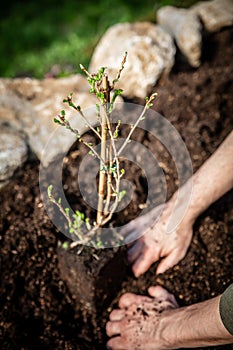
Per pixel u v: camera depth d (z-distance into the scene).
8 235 1.12
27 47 1.83
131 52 1.31
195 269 1.12
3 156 1.17
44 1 2.07
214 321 0.92
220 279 1.11
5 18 2.02
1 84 1.29
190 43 1.39
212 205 1.19
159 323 1.04
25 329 1.06
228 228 1.17
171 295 1.10
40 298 1.09
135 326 1.06
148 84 1.32
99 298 1.08
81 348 1.06
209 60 1.43
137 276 1.13
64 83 1.32
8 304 1.07
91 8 1.94
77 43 1.66
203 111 1.32
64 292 1.10
